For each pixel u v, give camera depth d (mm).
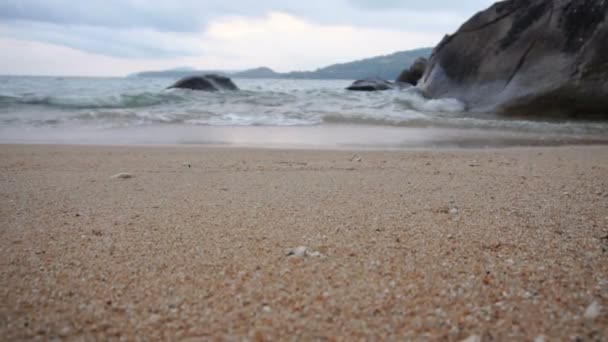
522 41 12555
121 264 2195
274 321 1675
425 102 13523
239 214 3119
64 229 2762
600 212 3203
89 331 1604
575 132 9188
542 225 2869
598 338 1554
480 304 1795
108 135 8109
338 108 12695
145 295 1871
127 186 4074
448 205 3400
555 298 1841
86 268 2145
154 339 1562
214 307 1775
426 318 1692
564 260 2254
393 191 3916
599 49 11008
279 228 2795
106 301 1818
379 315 1717
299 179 4473
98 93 16031
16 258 2270
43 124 9258
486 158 6023
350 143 7613
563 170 5082
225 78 20938
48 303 1800
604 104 10828
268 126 9594
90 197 3629
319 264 2195
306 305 1790
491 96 12547
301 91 18531
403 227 2816
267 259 2262
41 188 3965
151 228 2785
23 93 15148
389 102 13734
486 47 13359
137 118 10211
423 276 2057
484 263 2213
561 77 11336
